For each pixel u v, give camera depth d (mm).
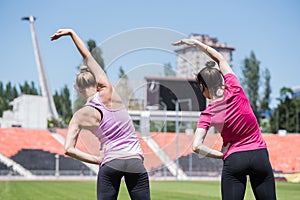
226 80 3773
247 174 3697
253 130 3713
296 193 15273
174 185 20984
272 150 35281
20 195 14797
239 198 3652
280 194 14781
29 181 24547
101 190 3514
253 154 3637
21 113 38781
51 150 33594
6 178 27984
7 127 37344
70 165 31312
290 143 36344
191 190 17406
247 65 52781
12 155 32062
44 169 30703
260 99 52906
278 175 27109
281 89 52688
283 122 51781
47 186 19906
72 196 14594
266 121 57781
